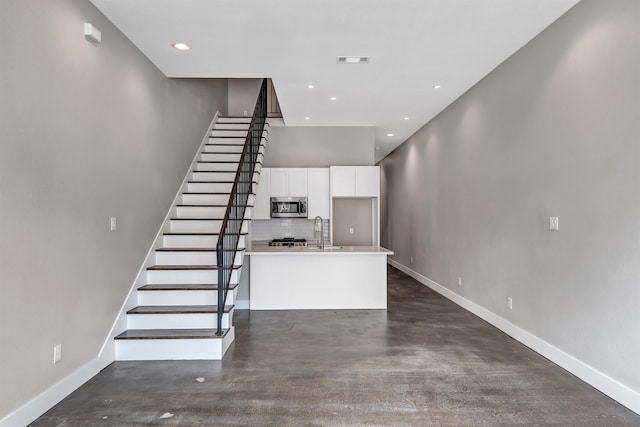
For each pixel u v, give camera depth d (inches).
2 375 94.3
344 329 188.9
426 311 224.1
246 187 235.6
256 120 271.3
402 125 306.5
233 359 149.3
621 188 112.2
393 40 155.0
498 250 187.8
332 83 205.5
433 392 120.6
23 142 101.1
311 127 315.0
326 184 302.5
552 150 144.9
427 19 138.6
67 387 118.5
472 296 219.5
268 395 119.0
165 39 154.9
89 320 132.0
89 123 131.6
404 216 374.3
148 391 121.8
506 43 159.5
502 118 182.5
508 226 178.1
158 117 193.9
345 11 133.0
